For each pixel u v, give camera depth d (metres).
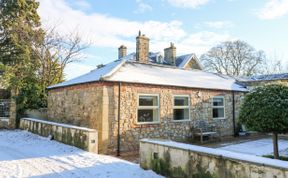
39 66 19.47
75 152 8.19
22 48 19.67
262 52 37.25
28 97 16.41
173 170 5.43
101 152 9.12
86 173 5.89
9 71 16.77
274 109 6.43
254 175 3.94
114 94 9.67
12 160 7.28
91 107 10.06
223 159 4.44
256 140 12.30
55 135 10.56
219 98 13.70
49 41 20.88
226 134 13.64
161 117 10.96
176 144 5.63
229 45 37.81
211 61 39.00
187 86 11.86
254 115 6.75
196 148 5.10
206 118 12.78
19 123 15.99
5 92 19.56
